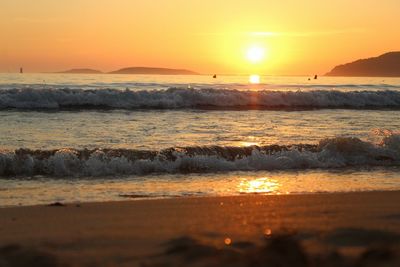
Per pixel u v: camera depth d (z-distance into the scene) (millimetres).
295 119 25750
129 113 27016
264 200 9258
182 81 76625
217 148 15086
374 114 29203
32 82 57344
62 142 16844
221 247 5430
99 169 13000
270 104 32812
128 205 8781
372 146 15609
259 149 15375
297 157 14586
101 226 6910
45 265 4898
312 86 65500
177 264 4805
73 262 4988
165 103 30656
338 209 8242
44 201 9805
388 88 63812
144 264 4859
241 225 6941
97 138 17859
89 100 29781
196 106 31359
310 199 9352
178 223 7113
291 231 6219
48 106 28734
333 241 5801
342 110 31578
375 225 6859
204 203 8961
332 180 12516
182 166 13609
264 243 5664
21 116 24391
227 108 30984
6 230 6691
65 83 55594
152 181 12141
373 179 12727
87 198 10141
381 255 4941
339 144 15352
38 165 12961
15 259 5113
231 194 10711
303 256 4941
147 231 6527
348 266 4676
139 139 17891
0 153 13242
